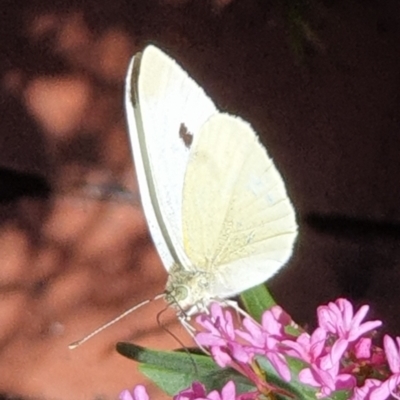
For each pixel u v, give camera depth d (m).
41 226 0.22
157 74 0.16
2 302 0.22
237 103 0.21
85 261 0.22
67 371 0.22
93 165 0.22
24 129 0.22
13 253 0.22
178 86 0.16
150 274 0.22
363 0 0.20
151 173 0.16
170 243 0.17
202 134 0.17
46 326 0.22
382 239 0.21
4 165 0.22
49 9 0.21
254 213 0.17
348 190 0.21
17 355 0.22
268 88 0.21
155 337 0.22
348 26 0.21
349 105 0.21
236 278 0.17
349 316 0.16
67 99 0.21
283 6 0.21
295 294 0.21
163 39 0.21
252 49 0.21
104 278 0.22
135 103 0.16
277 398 0.16
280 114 0.21
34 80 0.22
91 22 0.21
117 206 0.22
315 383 0.16
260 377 0.16
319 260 0.21
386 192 0.21
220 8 0.21
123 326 0.22
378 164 0.21
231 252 0.17
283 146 0.21
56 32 0.21
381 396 0.15
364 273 0.21
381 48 0.21
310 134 0.21
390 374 0.16
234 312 0.18
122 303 0.22
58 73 0.21
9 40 0.22
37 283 0.22
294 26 0.21
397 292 0.21
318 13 0.21
